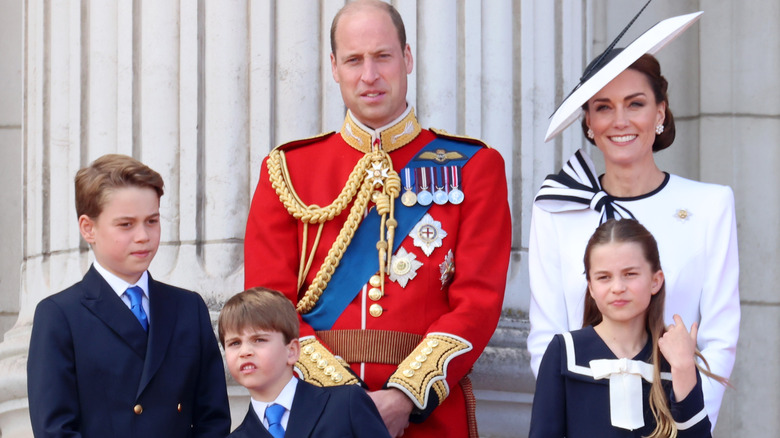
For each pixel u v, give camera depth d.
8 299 24.33
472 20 19.56
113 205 13.37
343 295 14.99
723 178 23.17
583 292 14.85
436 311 14.95
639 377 13.06
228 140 18.75
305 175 15.80
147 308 13.83
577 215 15.16
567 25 20.77
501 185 15.66
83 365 13.23
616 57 14.91
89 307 13.44
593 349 13.34
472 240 15.12
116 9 19.59
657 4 23.67
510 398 18.88
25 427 19.55
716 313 14.43
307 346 14.47
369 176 15.32
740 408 22.69
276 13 18.98
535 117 20.05
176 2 19.16
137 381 13.37
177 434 13.55
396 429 13.94
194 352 13.88
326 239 15.30
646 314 13.44
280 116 18.84
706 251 14.63
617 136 14.99
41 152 20.69
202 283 18.47
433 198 15.26
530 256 15.49
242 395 18.14
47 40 20.84
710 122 23.31
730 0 23.38
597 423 13.07
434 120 19.14
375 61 15.32
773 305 22.95
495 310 14.88
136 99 19.28
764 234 23.06
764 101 23.28
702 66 23.42
